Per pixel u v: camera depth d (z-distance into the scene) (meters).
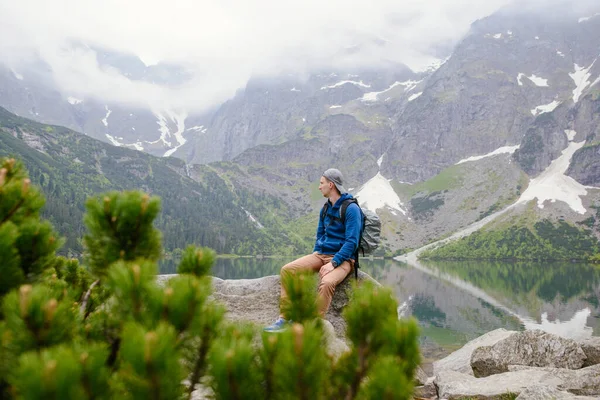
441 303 101.81
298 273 3.23
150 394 2.07
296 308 3.11
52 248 3.21
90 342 2.74
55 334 2.31
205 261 3.59
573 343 10.43
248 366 2.33
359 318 2.82
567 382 7.99
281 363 2.33
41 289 2.41
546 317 82.62
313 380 2.26
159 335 2.13
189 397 2.66
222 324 2.80
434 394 9.84
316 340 2.35
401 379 2.31
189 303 2.48
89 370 2.03
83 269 5.20
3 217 3.16
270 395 2.47
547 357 10.38
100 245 3.12
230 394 2.31
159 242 3.30
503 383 8.38
